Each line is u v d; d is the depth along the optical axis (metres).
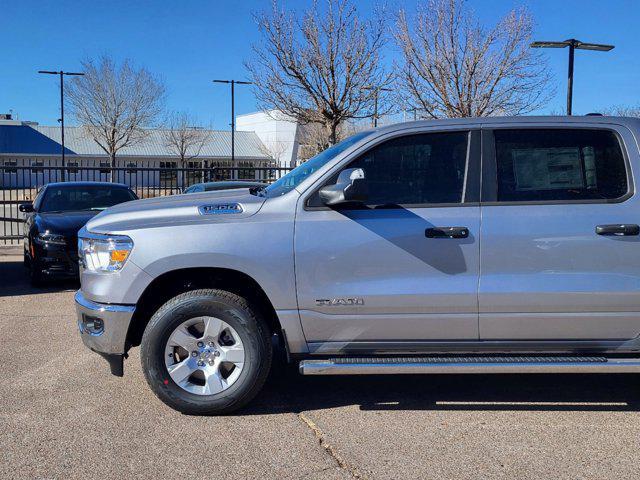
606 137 4.29
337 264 4.16
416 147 4.30
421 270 4.16
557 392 4.84
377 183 4.27
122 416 4.30
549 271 4.14
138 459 3.66
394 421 4.25
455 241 4.14
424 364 4.07
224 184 11.93
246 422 4.21
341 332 4.23
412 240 4.14
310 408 4.49
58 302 8.20
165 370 4.23
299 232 4.17
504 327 4.20
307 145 32.09
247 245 4.16
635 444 3.87
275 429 4.10
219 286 4.43
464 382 5.09
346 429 4.11
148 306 4.46
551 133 4.31
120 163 51.75
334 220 4.18
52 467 3.56
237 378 4.23
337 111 14.25
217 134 60.56
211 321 4.22
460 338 4.23
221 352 4.26
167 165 53.12
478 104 15.23
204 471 3.52
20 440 3.91
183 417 4.29
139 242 4.18
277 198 4.29
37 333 6.54
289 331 4.23
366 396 4.75
